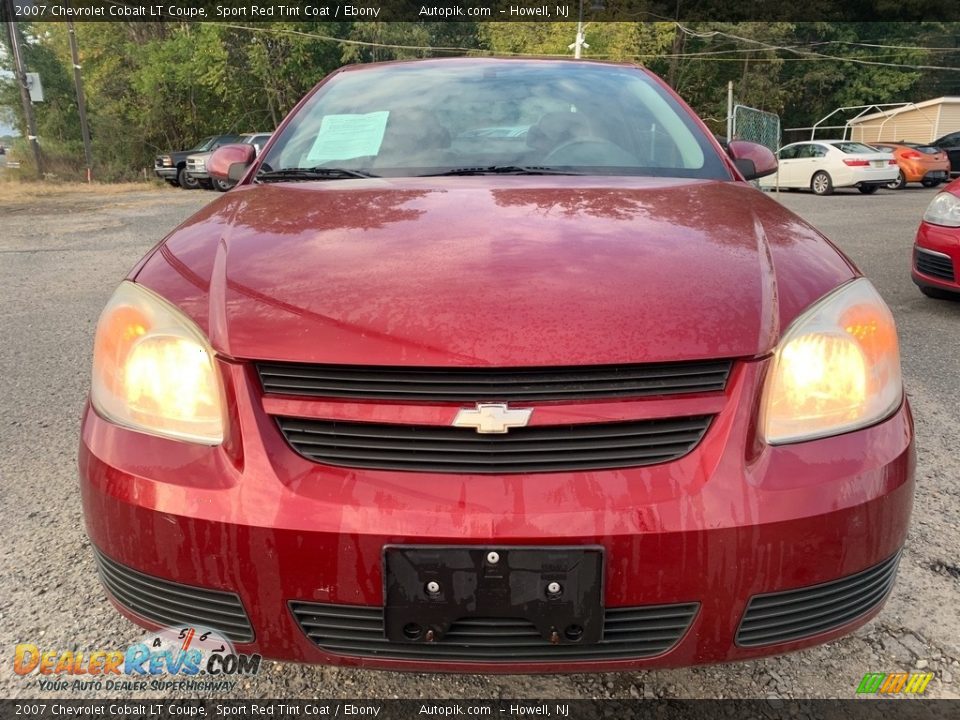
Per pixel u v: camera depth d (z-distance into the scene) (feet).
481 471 4.09
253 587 4.16
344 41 95.66
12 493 8.26
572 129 7.86
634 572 4.02
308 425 4.23
